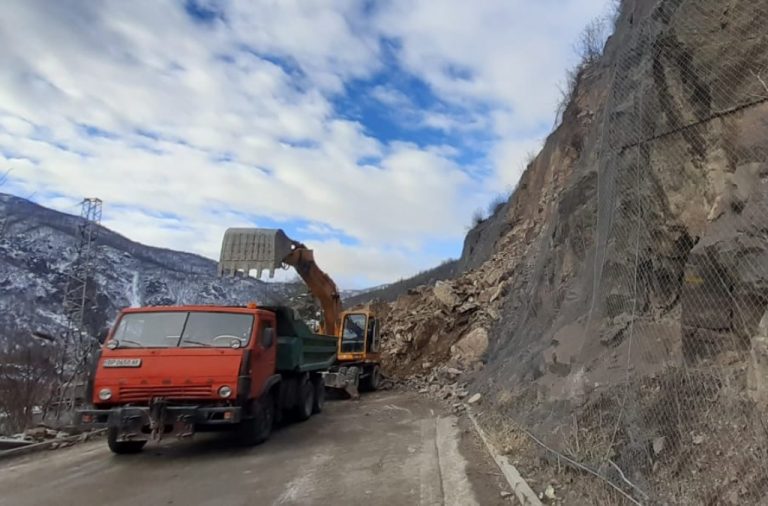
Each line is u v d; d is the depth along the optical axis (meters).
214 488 7.00
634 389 6.12
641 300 7.43
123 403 8.45
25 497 6.68
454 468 7.67
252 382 8.96
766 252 5.24
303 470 7.89
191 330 9.27
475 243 43.38
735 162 6.33
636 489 4.83
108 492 6.87
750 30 6.35
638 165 7.63
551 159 25.70
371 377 19.94
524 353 11.28
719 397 5.11
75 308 22.62
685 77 7.19
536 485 6.18
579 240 10.79
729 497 4.17
